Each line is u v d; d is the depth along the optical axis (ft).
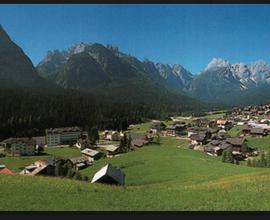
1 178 130.00
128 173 288.30
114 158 371.35
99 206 99.40
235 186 125.08
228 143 510.17
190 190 119.75
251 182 132.36
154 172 276.62
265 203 102.17
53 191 111.86
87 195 109.29
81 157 446.60
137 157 345.10
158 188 124.47
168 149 377.09
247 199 106.52
